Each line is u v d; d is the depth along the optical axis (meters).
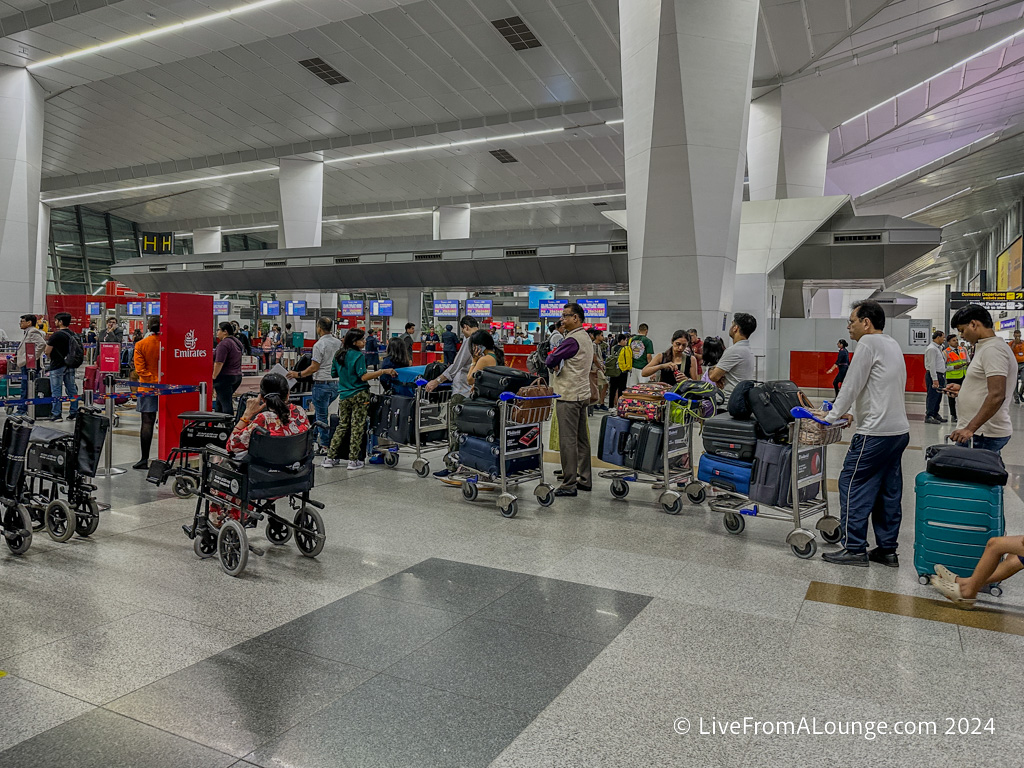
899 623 3.83
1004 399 4.75
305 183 31.89
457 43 20.80
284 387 4.77
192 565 4.71
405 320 28.59
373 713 2.82
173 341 7.85
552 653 3.41
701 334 12.80
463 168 34.75
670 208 12.54
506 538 5.43
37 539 5.26
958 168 38.16
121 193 38.81
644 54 12.42
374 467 8.25
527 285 26.23
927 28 20.84
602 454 6.77
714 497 5.73
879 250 19.83
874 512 4.95
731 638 3.61
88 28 17.34
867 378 4.71
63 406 13.63
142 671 3.16
